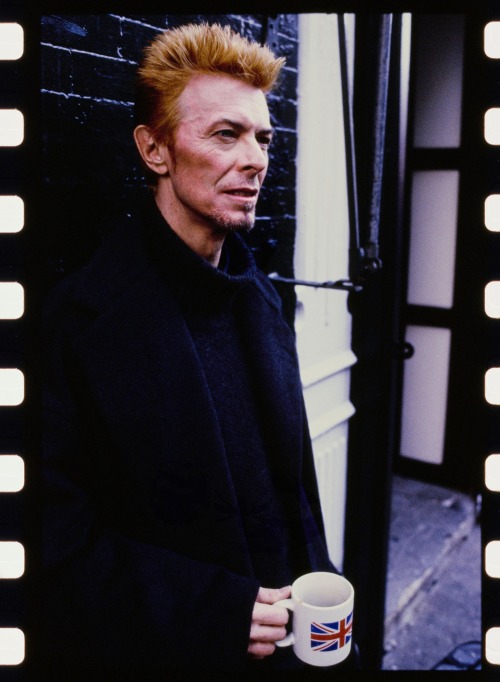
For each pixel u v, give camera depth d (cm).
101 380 84
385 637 224
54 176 100
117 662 80
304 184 167
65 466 82
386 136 172
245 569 93
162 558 84
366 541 203
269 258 158
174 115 86
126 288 89
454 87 290
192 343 91
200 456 89
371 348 195
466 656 212
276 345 107
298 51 158
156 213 91
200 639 80
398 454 347
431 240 311
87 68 104
